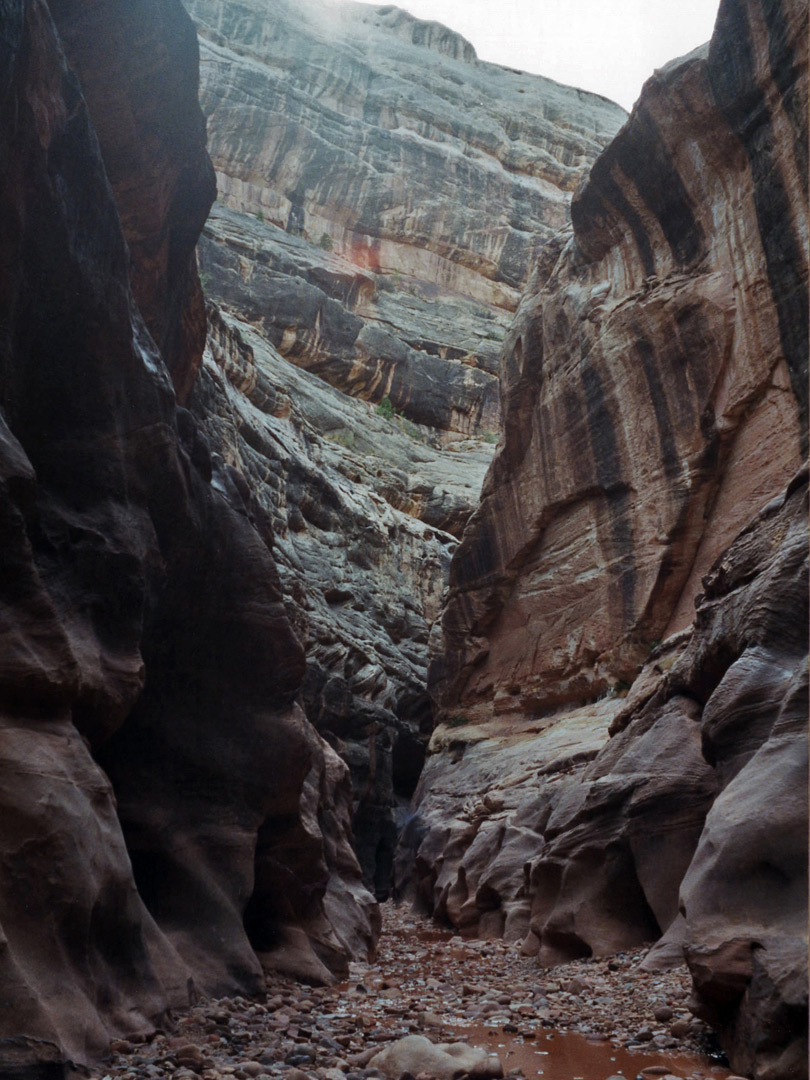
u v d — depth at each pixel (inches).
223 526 403.9
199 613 389.7
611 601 905.5
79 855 243.4
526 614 1061.1
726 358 793.6
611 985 381.4
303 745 411.2
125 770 356.5
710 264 827.4
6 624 256.2
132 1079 215.0
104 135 422.9
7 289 280.7
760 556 373.4
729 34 757.9
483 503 1152.8
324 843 565.6
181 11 424.2
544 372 1051.3
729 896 253.8
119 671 305.9
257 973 345.4
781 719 276.2
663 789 462.6
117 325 334.3
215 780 379.6
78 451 319.9
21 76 274.8
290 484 1462.8
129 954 268.8
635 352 884.6
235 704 398.6
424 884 944.9
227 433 1272.1
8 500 256.4
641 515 874.8
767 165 731.4
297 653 422.0
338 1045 272.2
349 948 514.6
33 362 305.9
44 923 230.8
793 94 697.6
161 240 475.5
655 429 861.2
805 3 674.8
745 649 338.3
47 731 259.8
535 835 717.3
